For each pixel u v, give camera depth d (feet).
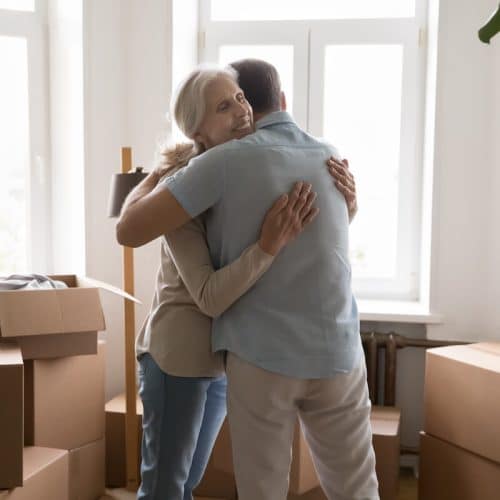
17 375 6.50
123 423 9.46
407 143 10.96
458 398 8.07
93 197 10.27
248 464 5.05
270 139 5.04
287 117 5.24
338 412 5.25
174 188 4.95
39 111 10.94
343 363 5.08
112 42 10.19
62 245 11.02
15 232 11.07
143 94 10.26
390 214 11.12
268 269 4.99
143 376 5.68
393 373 9.95
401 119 10.94
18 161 10.98
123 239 5.17
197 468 6.07
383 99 10.99
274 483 5.07
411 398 10.23
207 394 5.91
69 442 8.46
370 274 11.23
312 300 5.02
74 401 8.50
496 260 9.73
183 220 4.99
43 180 11.05
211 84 5.13
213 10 11.34
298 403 5.21
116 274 10.43
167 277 5.67
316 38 11.00
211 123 5.16
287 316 4.99
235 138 5.22
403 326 10.30
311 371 4.98
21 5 10.77
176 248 5.22
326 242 5.07
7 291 7.47
